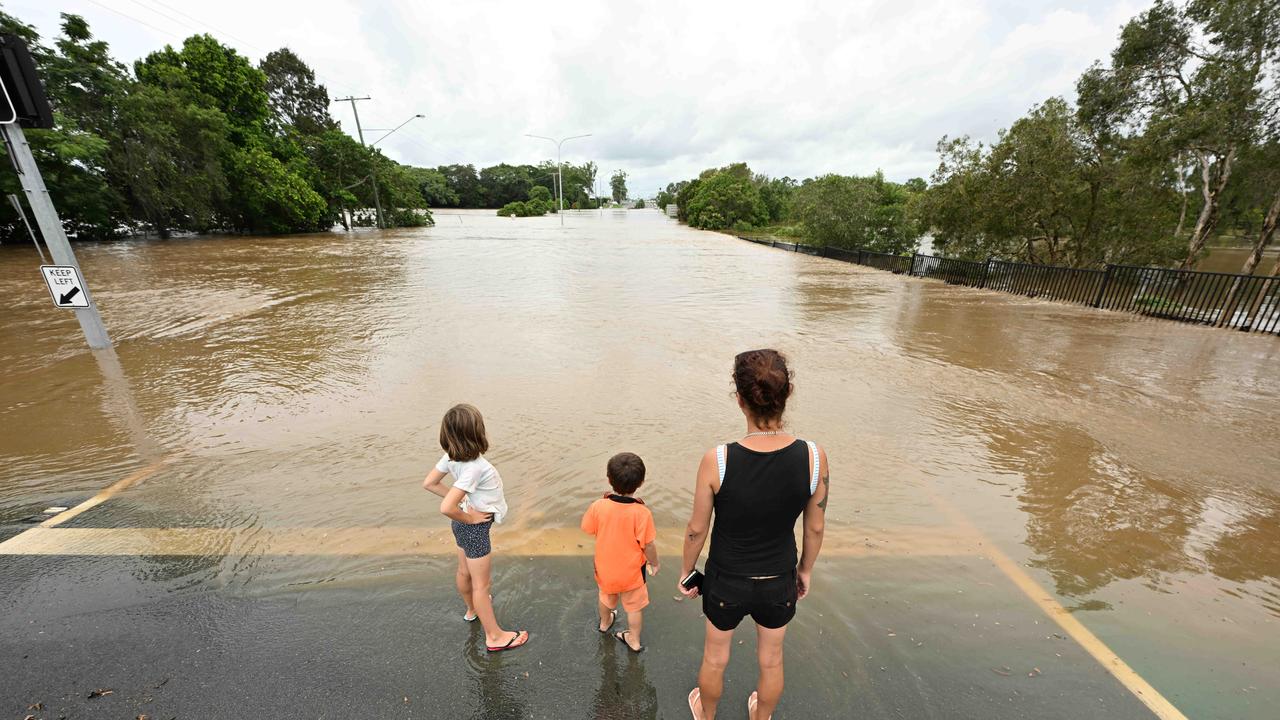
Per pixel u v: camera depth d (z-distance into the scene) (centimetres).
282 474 424
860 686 231
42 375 661
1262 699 229
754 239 3969
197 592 284
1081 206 1850
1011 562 326
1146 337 974
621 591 241
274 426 520
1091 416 586
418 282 1496
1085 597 295
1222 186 1741
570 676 236
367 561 314
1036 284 1479
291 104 4931
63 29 2292
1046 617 278
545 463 449
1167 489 425
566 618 271
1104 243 1912
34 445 473
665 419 549
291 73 4866
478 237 3528
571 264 2038
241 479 415
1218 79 1518
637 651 250
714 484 176
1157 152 1574
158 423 523
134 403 575
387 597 283
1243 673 243
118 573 299
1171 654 254
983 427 551
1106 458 482
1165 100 1700
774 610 183
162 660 238
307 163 3716
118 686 223
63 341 811
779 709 219
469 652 247
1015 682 235
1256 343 930
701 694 200
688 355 798
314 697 221
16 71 600
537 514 369
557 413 562
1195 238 1866
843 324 1062
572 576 304
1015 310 1251
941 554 333
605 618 260
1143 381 712
